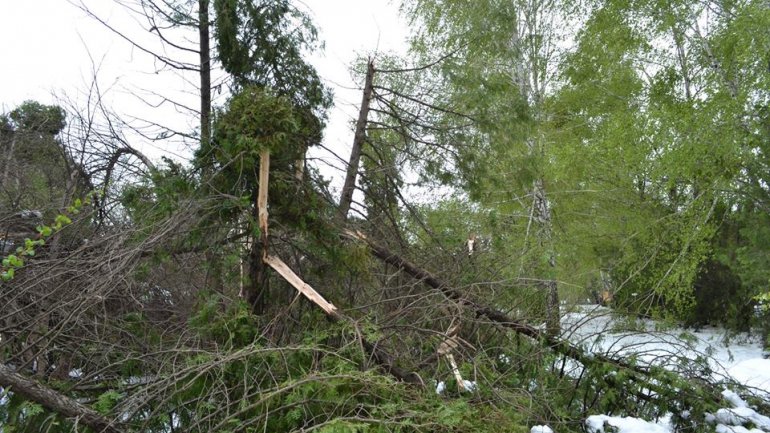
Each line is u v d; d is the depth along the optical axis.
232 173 5.56
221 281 5.68
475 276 6.54
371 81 8.32
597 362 5.45
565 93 14.13
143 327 5.14
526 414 4.54
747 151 11.45
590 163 13.77
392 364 4.78
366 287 6.27
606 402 5.30
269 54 7.68
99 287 4.45
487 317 5.88
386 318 5.44
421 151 8.60
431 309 5.59
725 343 13.48
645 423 4.56
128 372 4.62
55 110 7.65
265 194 5.40
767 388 6.84
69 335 4.59
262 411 3.96
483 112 8.67
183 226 5.08
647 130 11.68
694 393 5.25
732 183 12.24
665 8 12.12
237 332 4.82
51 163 7.54
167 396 4.00
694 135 11.23
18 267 4.46
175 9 7.53
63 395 3.96
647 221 13.80
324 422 3.74
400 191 8.29
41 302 4.76
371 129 8.23
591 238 14.10
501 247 7.88
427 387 4.46
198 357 4.21
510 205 13.42
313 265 5.93
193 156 5.76
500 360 5.73
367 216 7.54
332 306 5.18
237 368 4.30
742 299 14.80
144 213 5.40
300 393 4.01
